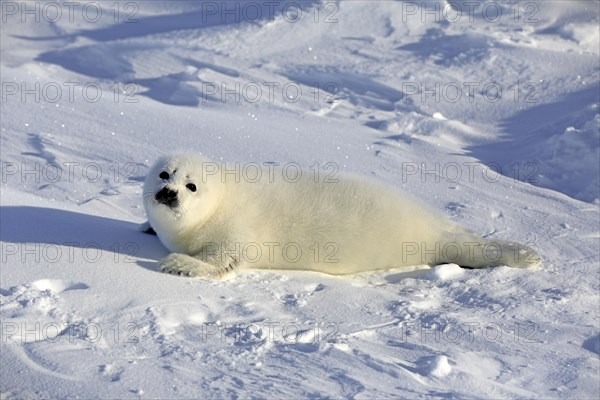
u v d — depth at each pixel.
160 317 7.74
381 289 9.38
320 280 9.37
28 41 23.11
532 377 7.02
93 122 15.70
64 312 7.65
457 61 20.72
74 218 10.69
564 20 23.28
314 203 9.98
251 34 22.23
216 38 21.97
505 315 8.62
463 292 9.34
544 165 15.04
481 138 16.73
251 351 7.11
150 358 6.85
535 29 22.86
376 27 22.86
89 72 20.66
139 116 16.06
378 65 20.62
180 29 23.09
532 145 15.97
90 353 6.87
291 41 22.03
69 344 7.02
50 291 8.01
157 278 8.77
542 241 11.55
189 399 6.20
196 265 9.16
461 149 16.11
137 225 11.03
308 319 8.12
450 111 18.23
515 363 7.29
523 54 20.75
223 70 20.03
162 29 23.55
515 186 14.05
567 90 18.77
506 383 6.88
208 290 8.66
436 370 6.87
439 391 6.53
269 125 16.31
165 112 16.34
